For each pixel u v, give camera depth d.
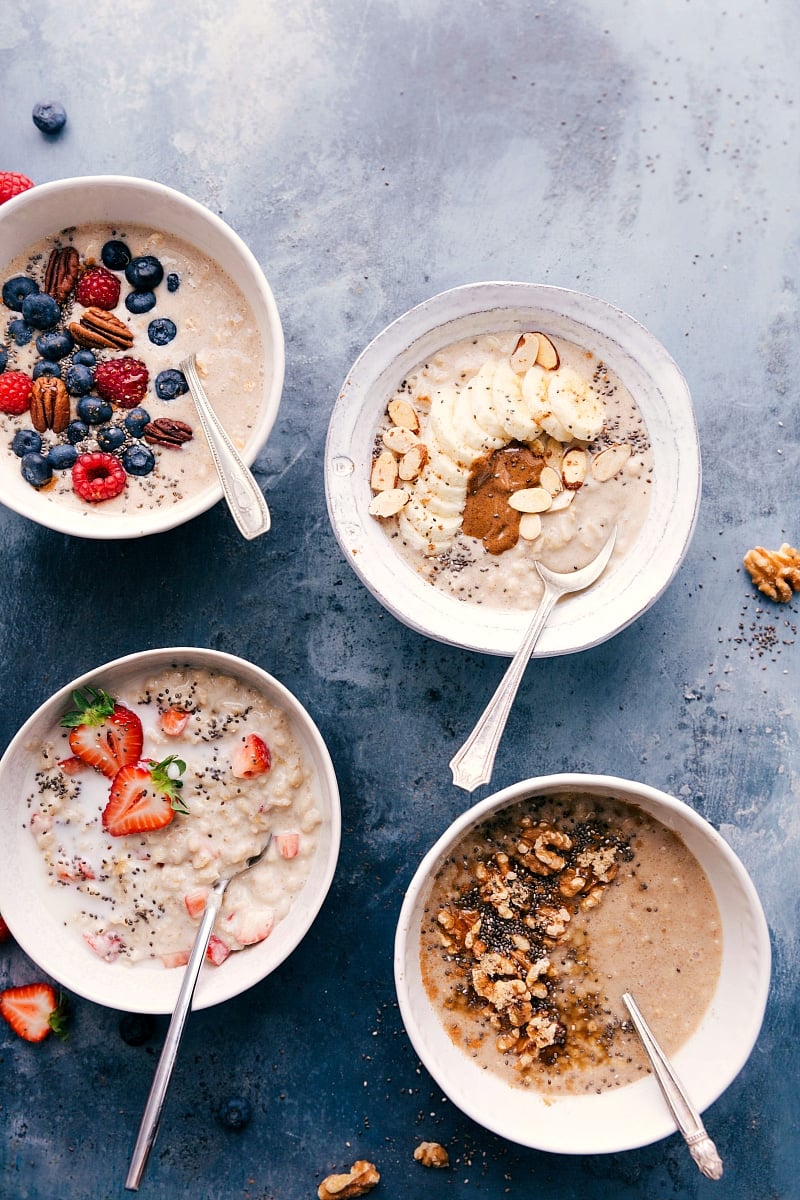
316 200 0.72
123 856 0.69
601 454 0.67
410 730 0.71
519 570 0.68
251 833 0.68
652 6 0.72
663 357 0.66
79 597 0.72
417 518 0.68
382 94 0.72
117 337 0.67
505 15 0.72
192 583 0.72
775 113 0.72
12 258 0.68
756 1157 0.70
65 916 0.68
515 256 0.72
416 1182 0.70
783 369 0.72
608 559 0.67
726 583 0.71
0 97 0.72
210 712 0.69
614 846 0.67
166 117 0.72
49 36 0.72
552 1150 0.63
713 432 0.72
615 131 0.72
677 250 0.72
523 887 0.67
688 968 0.67
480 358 0.68
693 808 0.71
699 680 0.71
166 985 0.68
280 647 0.71
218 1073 0.71
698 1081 0.65
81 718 0.67
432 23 0.72
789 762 0.71
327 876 0.65
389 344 0.67
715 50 0.72
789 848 0.71
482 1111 0.65
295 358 0.72
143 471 0.67
